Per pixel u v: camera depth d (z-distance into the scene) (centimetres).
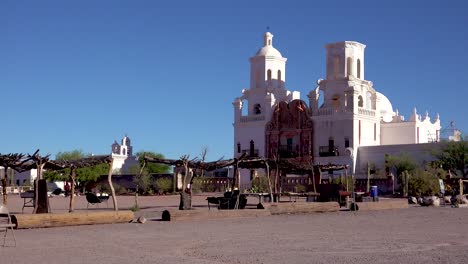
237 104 8456
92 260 1327
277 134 7981
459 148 6412
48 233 1977
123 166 10075
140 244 1644
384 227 2233
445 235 1909
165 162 3325
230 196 3231
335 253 1450
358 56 7950
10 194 6706
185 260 1330
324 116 7556
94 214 2334
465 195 4859
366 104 7931
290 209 3109
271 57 8506
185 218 2566
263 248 1550
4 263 1277
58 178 8394
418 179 5550
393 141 7925
